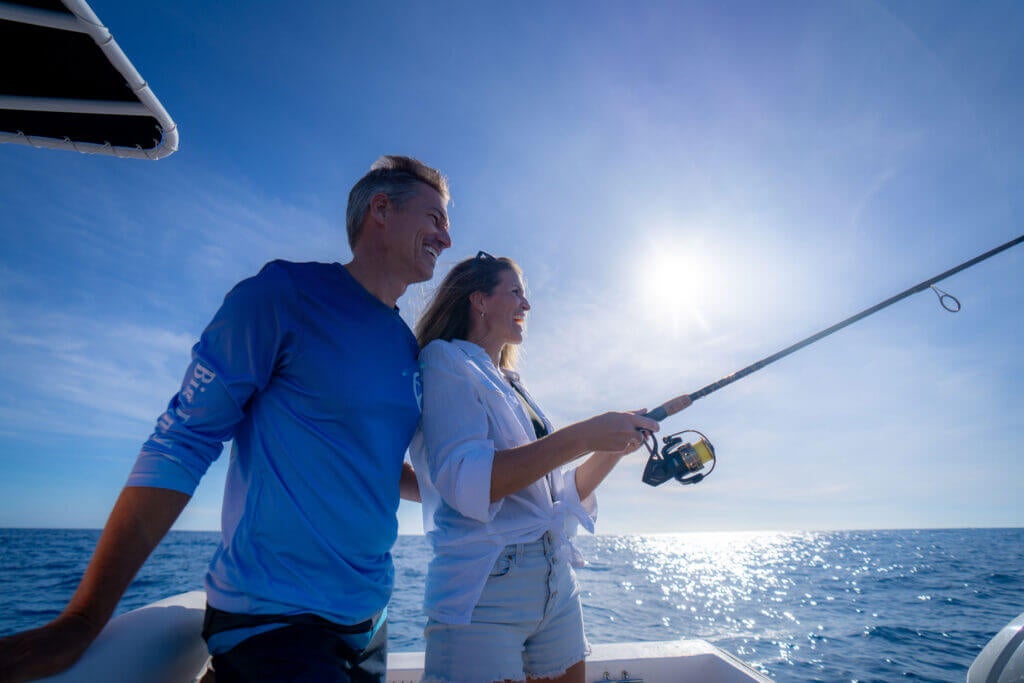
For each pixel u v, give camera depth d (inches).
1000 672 53.1
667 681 77.2
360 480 42.9
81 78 55.6
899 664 258.1
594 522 64.3
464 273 70.5
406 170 56.4
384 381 46.5
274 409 41.1
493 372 62.3
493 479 50.4
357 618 41.1
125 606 510.6
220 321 39.9
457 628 54.6
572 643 60.9
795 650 293.1
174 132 63.3
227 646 37.0
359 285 49.9
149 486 34.2
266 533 38.6
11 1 46.4
